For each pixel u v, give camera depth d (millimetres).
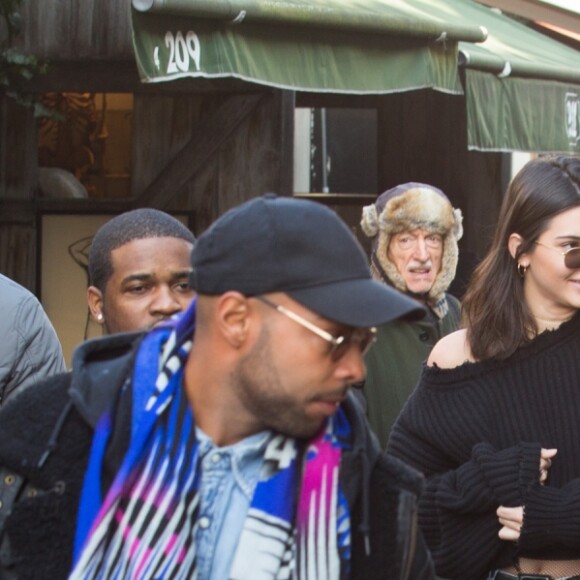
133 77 8398
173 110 8680
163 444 2721
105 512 2668
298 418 2668
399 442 4457
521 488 4117
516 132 9078
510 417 4262
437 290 5922
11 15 8031
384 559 2797
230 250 2654
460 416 4316
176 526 2688
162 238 4168
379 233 5902
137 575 2664
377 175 12352
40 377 5141
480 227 11898
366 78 7406
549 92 9570
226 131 8586
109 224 4250
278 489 2725
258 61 6621
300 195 12383
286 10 6660
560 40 12688
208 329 2711
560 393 4254
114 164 9211
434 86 8031
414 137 12078
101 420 2729
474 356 4348
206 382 2727
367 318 2590
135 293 4156
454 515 4234
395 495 2805
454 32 8016
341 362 2650
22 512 2719
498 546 4203
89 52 8195
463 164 11852
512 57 9133
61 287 8648
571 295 4227
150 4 5902
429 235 5859
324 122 12688
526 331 4309
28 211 8586
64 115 8789
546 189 4250
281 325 2625
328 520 2725
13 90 8133
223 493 2736
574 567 4184
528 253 4301
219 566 2721
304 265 2627
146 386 2760
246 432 2748
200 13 6160
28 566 2719
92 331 8680
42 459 2744
